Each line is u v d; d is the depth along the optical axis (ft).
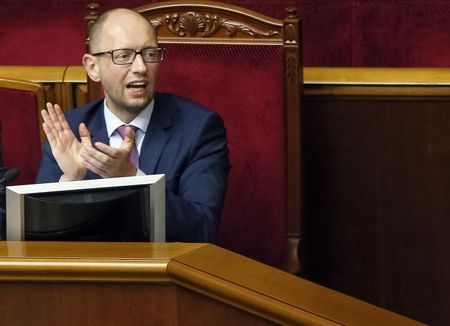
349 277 36.78
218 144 30.45
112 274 19.45
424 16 45.91
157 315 19.57
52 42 47.98
